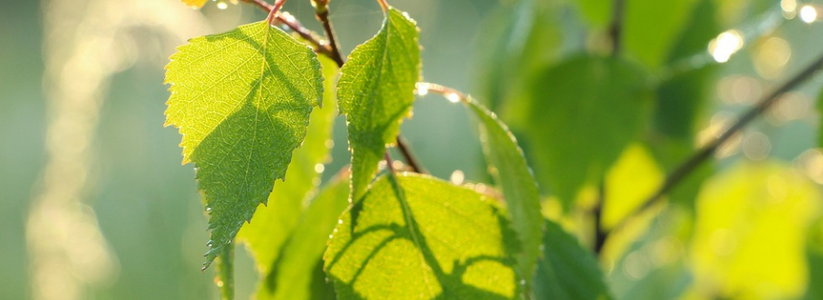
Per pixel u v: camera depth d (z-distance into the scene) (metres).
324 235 0.60
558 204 0.75
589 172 0.75
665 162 0.83
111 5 0.78
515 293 0.56
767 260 0.96
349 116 0.53
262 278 0.60
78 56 0.86
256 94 0.51
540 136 0.76
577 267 0.63
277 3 0.52
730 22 0.88
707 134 0.86
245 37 0.51
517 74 0.81
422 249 0.56
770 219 0.96
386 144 0.54
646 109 0.75
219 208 0.50
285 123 0.51
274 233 0.61
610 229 0.84
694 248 0.98
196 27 0.74
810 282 0.92
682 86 0.82
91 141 0.96
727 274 0.98
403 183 0.56
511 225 0.56
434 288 0.55
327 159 0.61
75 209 1.03
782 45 0.92
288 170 0.61
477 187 0.63
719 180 0.97
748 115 0.78
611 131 0.75
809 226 0.94
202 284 0.99
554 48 0.83
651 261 1.04
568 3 0.82
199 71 0.51
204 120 0.51
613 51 0.78
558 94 0.76
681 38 0.84
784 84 0.77
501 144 0.58
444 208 0.56
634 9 0.80
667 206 0.90
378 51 0.54
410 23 0.54
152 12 0.75
